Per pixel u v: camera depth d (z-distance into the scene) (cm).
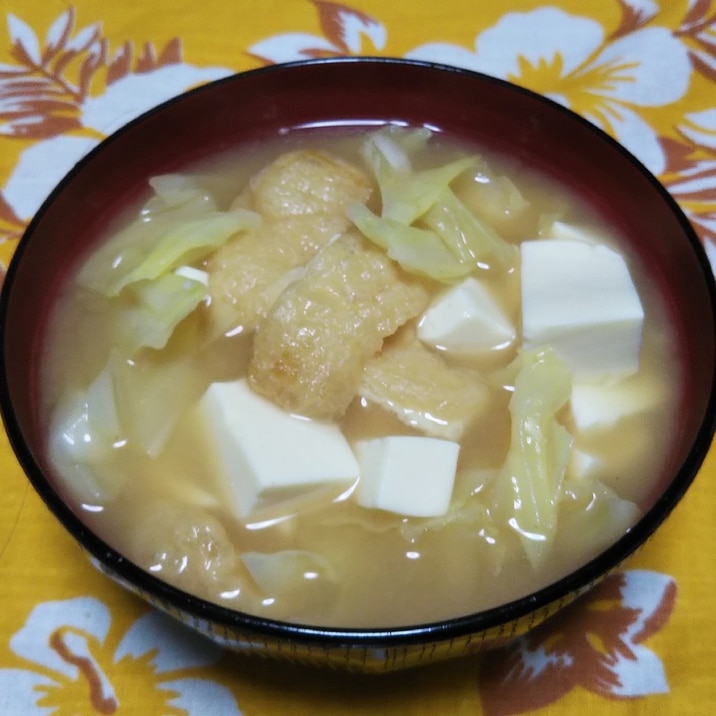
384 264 23
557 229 25
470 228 24
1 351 21
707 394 21
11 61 31
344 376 22
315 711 22
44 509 24
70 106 30
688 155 29
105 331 24
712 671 22
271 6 31
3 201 28
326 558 22
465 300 24
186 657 22
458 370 23
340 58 26
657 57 31
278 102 27
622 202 25
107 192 25
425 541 22
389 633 19
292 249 24
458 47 31
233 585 21
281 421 22
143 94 30
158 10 31
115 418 23
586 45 31
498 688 22
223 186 26
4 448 24
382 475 22
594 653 22
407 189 25
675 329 24
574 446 23
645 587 23
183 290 23
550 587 19
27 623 23
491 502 22
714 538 23
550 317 23
